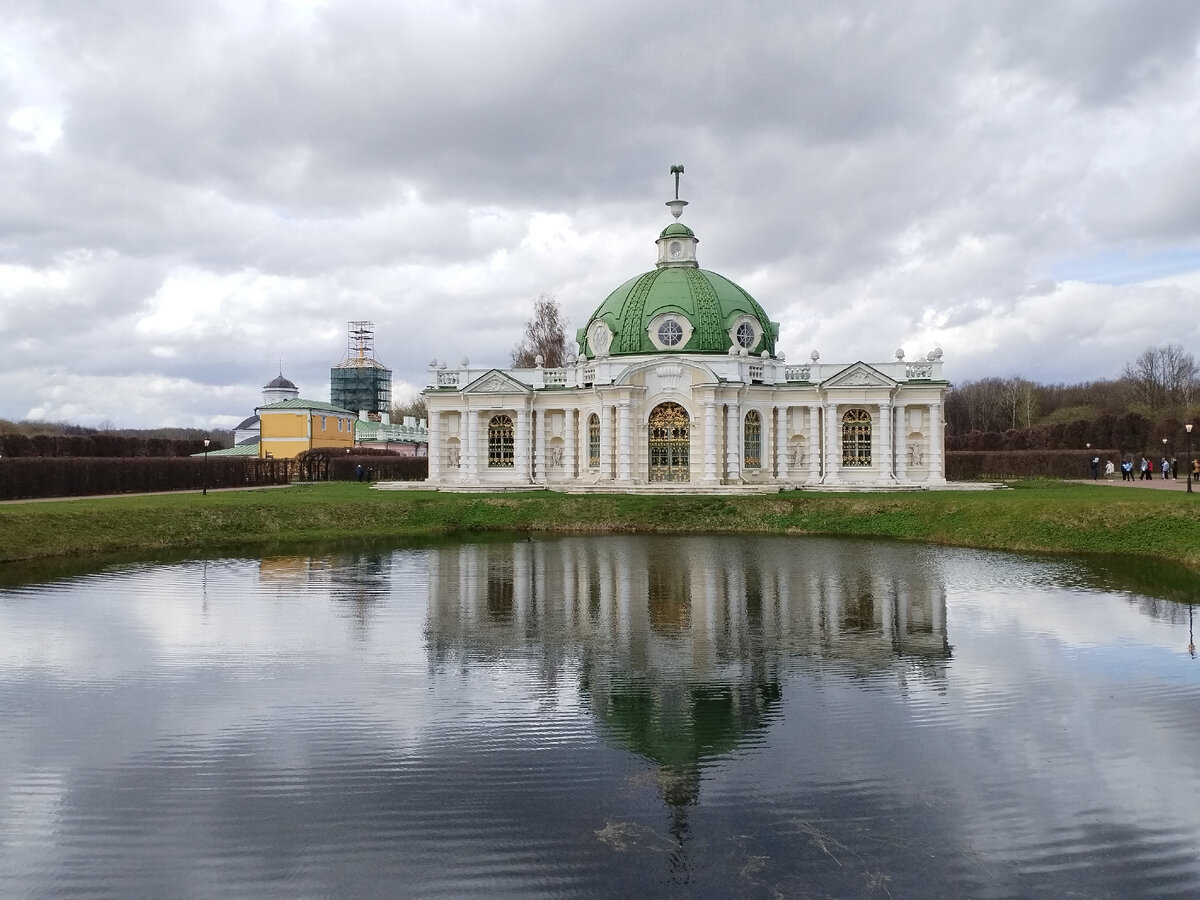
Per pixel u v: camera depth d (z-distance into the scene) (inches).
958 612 1307.8
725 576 1617.9
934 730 840.3
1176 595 1413.6
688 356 2898.6
